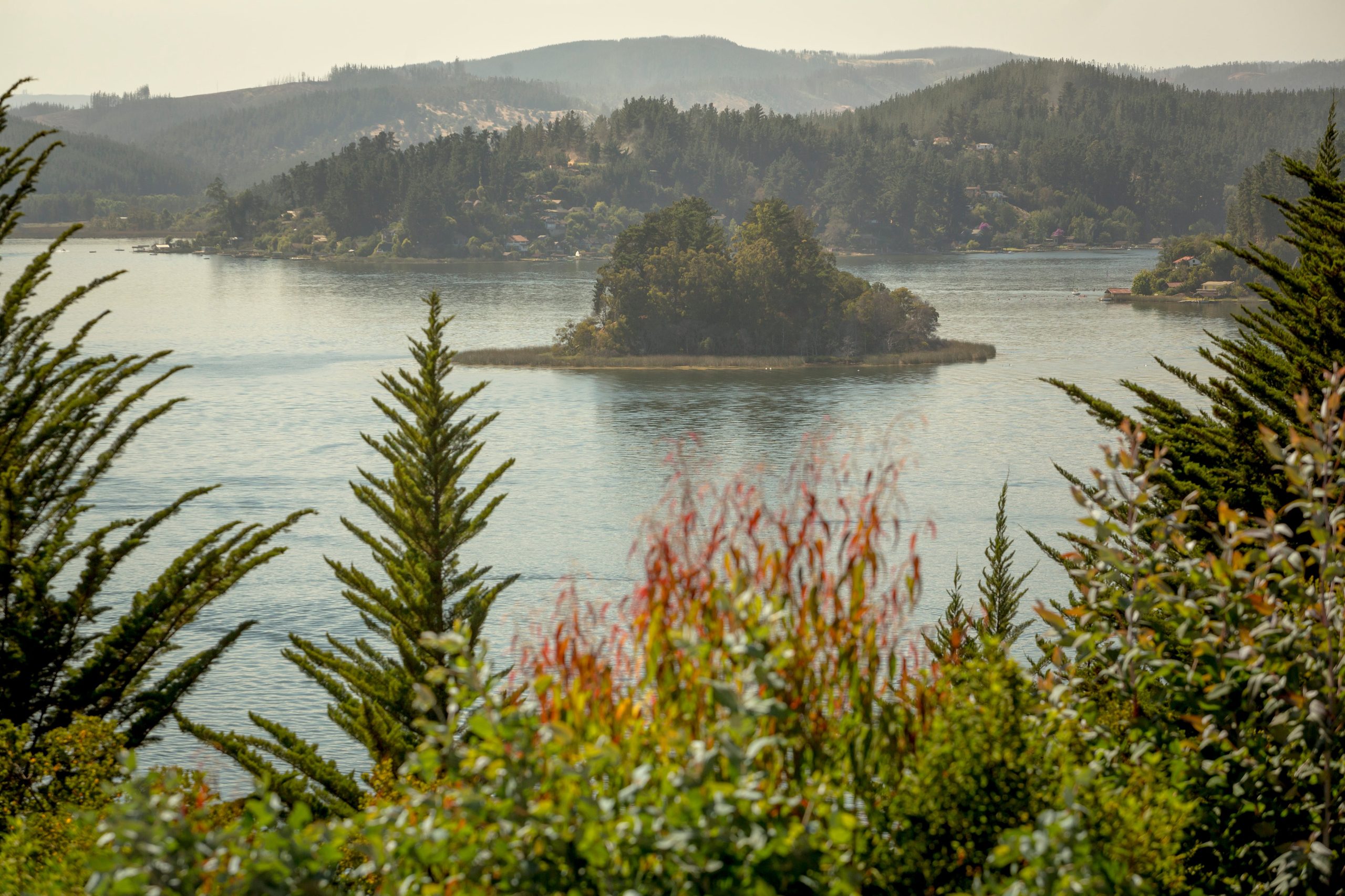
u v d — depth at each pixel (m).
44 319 25.81
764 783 7.41
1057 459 118.38
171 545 85.31
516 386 174.50
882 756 8.57
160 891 6.38
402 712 29.91
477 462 121.00
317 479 110.38
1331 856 8.92
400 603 30.67
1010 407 149.75
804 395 163.88
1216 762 9.61
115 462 116.00
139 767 49.09
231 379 172.38
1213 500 18.45
